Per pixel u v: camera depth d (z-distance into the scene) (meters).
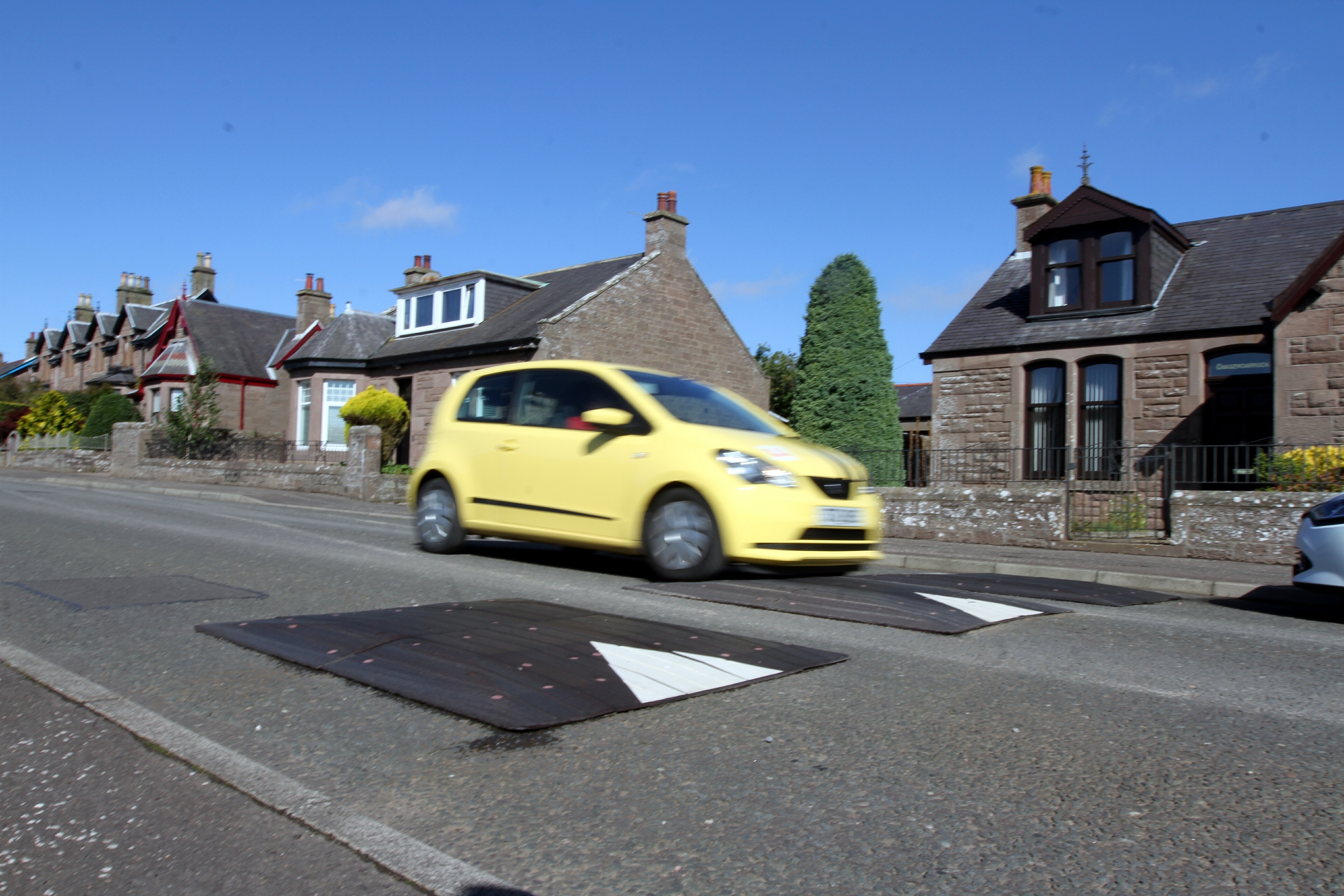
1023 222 19.56
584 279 25.11
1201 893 2.32
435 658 4.30
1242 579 8.30
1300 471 10.32
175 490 18.91
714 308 25.64
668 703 3.82
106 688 3.91
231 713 3.63
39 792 2.86
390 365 26.45
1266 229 16.80
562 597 6.31
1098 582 8.71
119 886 2.31
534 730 3.45
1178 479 13.87
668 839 2.60
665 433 7.05
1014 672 4.50
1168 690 4.25
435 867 2.42
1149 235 15.85
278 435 32.75
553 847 2.54
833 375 20.52
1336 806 2.89
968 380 17.23
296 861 2.45
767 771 3.11
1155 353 15.35
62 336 47.34
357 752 3.23
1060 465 16.05
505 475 7.92
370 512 14.62
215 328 32.97
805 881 2.37
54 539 8.84
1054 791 2.97
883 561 9.96
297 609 5.70
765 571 7.66
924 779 3.06
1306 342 13.37
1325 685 4.48
